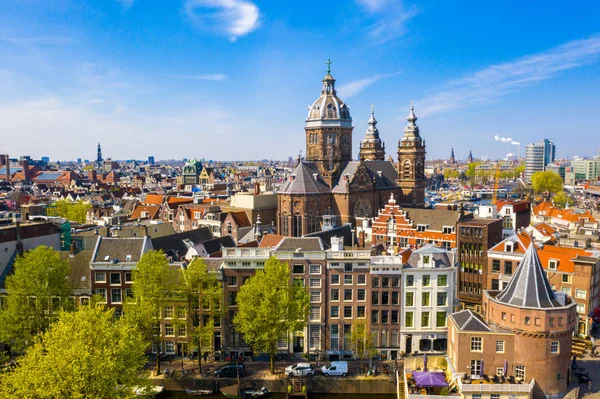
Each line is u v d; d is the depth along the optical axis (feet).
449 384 241.55
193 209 549.13
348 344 293.02
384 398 257.75
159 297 266.36
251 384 260.62
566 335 234.38
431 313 292.61
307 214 501.56
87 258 306.14
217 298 274.36
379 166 587.27
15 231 316.60
